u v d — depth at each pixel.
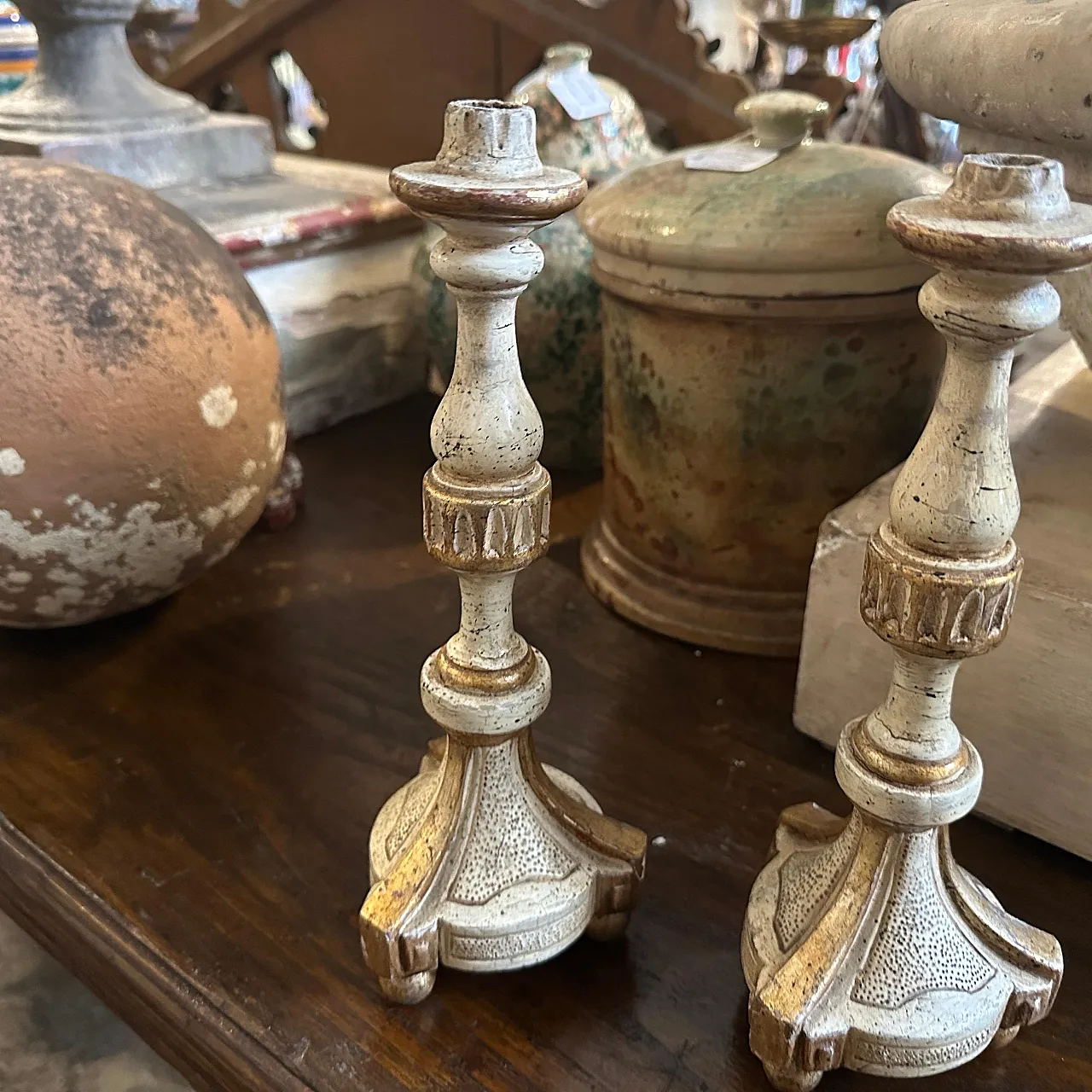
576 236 1.02
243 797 0.71
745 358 0.75
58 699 0.81
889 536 0.44
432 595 0.96
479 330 0.46
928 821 0.47
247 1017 0.56
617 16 1.18
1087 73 0.51
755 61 1.29
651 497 0.86
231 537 0.82
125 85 1.17
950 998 0.50
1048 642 0.62
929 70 0.61
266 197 1.19
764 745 0.77
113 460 0.69
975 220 0.37
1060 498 0.70
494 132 0.42
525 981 0.58
